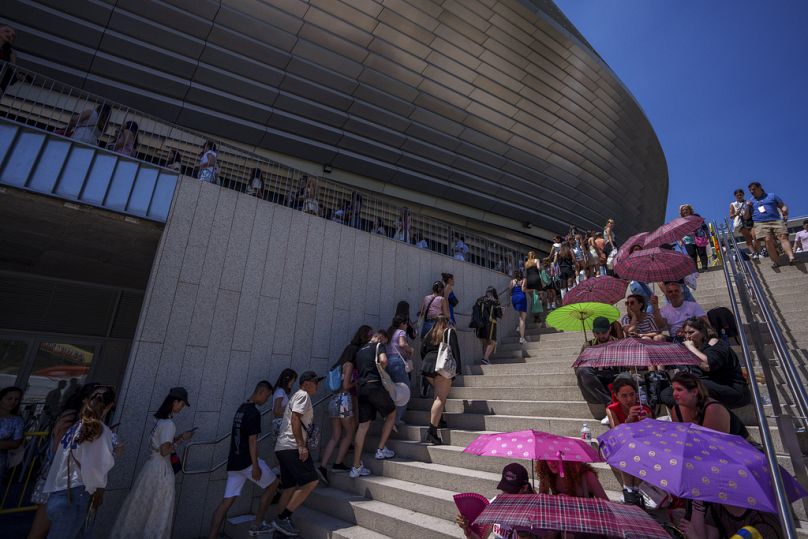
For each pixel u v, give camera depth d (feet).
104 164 18.43
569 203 67.05
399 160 50.65
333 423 18.61
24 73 18.33
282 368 21.31
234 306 20.35
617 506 6.02
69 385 29.07
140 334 17.48
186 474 17.11
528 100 55.26
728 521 7.36
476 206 58.23
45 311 28.86
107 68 34.78
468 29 47.65
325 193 27.63
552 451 7.62
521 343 28.07
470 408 19.26
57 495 11.44
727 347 11.99
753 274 17.07
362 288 25.82
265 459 19.08
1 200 17.38
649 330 15.34
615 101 64.59
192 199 20.22
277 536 14.67
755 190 28.89
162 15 35.83
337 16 41.47
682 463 6.35
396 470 16.12
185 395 15.71
